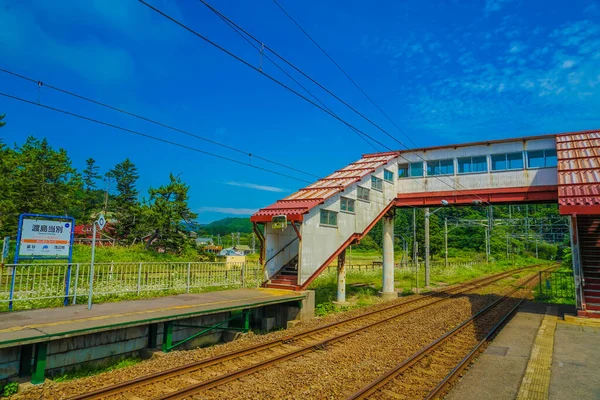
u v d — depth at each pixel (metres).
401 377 8.66
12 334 8.12
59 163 36.62
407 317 16.48
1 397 7.46
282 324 16.53
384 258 25.14
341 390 7.85
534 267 60.31
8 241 12.06
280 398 7.42
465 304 20.28
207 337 13.13
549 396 7.14
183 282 17.00
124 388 7.49
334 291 24.53
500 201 22.75
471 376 8.46
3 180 33.28
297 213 17.45
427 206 25.41
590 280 17.06
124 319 9.98
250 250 93.56
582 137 22.05
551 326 13.77
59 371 8.98
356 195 21.81
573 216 15.65
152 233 36.44
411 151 25.89
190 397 7.32
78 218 47.66
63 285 13.59
